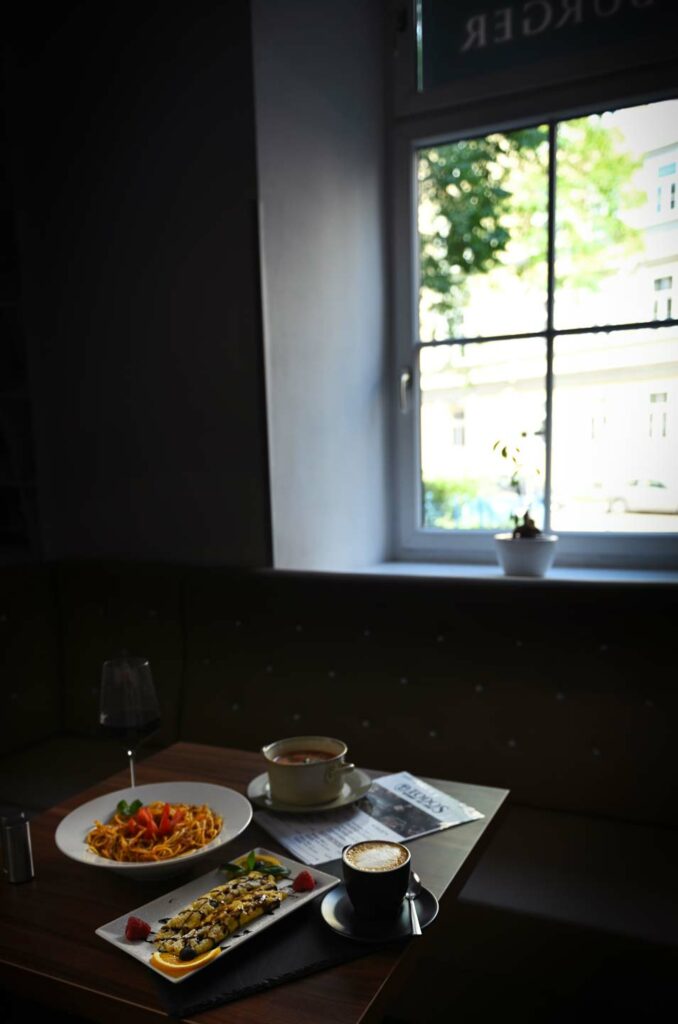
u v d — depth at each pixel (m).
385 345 2.21
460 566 2.09
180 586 1.83
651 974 1.10
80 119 1.97
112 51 1.89
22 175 2.05
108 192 1.95
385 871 0.77
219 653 1.78
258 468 1.81
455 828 1.01
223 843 0.90
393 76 2.11
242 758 1.29
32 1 1.99
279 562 1.84
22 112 2.04
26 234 2.07
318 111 1.91
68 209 2.02
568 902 1.19
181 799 1.05
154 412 1.96
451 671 1.57
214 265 1.81
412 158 2.11
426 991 1.26
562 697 1.49
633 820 1.43
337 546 2.03
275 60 1.76
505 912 1.18
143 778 1.21
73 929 0.81
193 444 1.91
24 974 0.74
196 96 1.78
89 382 2.06
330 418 1.99
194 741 1.80
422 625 1.59
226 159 1.76
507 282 2.01
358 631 1.65
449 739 1.57
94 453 2.08
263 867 0.89
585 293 1.91
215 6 1.72
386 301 2.21
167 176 1.86
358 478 2.11
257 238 1.74
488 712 1.54
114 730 1.07
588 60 1.83
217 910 0.79
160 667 1.85
